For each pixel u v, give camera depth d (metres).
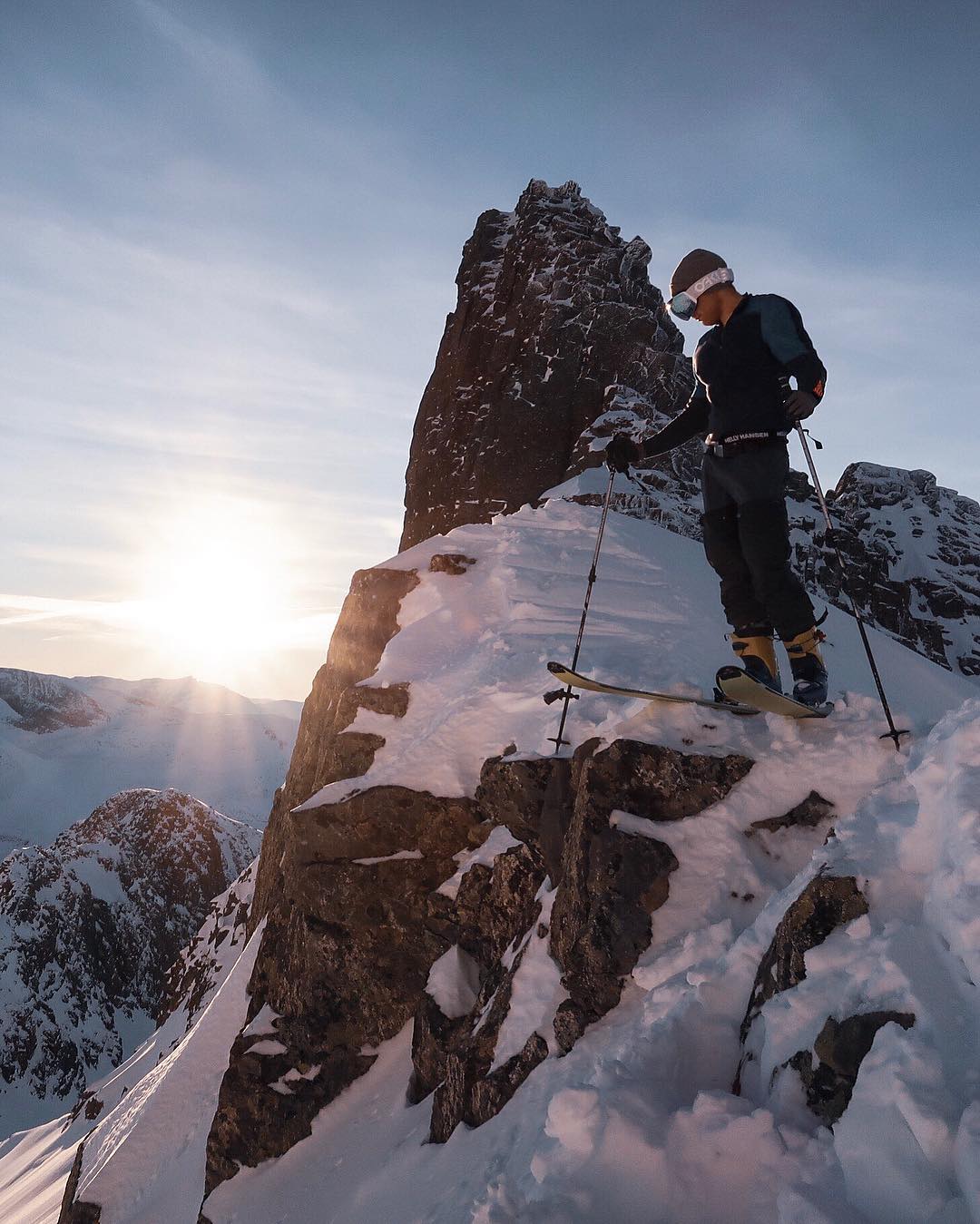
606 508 5.29
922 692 9.21
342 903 6.97
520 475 20.66
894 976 2.66
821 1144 2.49
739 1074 3.11
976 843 2.67
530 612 9.04
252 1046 6.97
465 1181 3.93
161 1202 7.60
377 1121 6.13
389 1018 6.72
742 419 4.39
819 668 4.58
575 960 4.50
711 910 4.33
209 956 22.02
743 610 4.66
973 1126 2.06
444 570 10.66
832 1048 2.65
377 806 7.00
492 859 6.30
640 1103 2.88
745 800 4.58
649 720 5.05
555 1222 2.65
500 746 6.84
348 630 11.16
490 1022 4.95
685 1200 2.58
